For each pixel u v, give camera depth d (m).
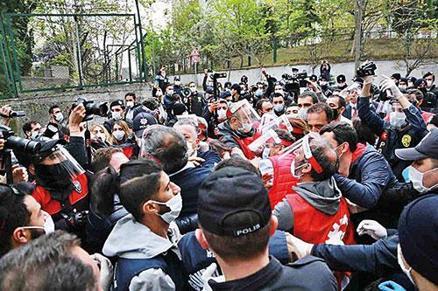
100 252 2.24
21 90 9.05
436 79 19.70
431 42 19.80
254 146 3.50
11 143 2.59
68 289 0.92
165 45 29.36
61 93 9.37
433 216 1.32
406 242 1.37
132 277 1.70
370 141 4.00
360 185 2.34
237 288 1.25
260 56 25.16
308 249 1.89
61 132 3.79
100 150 2.81
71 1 14.38
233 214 1.22
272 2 24.16
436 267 1.30
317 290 1.31
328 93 8.47
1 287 0.93
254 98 9.51
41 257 0.97
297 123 3.75
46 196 2.59
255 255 1.26
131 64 10.83
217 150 3.63
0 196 1.71
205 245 1.44
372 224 2.13
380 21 21.05
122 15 10.13
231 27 24.88
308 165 2.13
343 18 22.22
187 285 1.91
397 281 1.84
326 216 2.09
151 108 7.10
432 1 19.41
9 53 8.88
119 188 1.89
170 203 1.88
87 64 10.77
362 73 4.05
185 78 28.14
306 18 23.25
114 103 6.74
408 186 2.43
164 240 1.85
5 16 8.77
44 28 11.03
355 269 1.85
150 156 2.39
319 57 21.84
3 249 1.68
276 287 1.27
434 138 2.10
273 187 2.32
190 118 3.59
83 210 2.71
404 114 4.09
